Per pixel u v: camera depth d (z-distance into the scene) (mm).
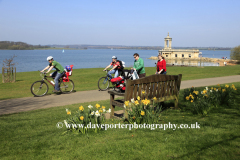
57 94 11164
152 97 5922
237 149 3449
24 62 79688
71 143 3998
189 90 8070
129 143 3904
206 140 3900
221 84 12188
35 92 10695
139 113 5027
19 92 12391
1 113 7168
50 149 3766
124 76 7535
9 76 17203
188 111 6312
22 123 5516
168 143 3852
